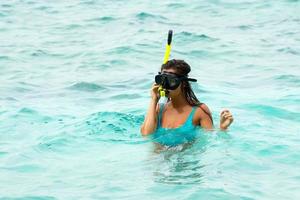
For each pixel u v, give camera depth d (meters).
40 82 17.92
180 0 29.14
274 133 12.52
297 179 10.04
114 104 15.45
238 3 28.72
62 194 9.44
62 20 25.67
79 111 14.73
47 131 12.85
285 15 26.53
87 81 17.88
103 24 24.89
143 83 17.62
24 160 11.02
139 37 22.72
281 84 17.38
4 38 22.94
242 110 14.56
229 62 20.02
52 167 10.62
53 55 20.81
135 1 29.23
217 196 9.23
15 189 9.70
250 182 9.83
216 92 16.39
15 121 13.68
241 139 11.84
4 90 17.02
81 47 21.66
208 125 12.14
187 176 9.97
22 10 27.47
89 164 10.69
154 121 12.21
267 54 20.88
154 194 9.33
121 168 10.39
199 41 22.30
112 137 12.21
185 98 12.28
